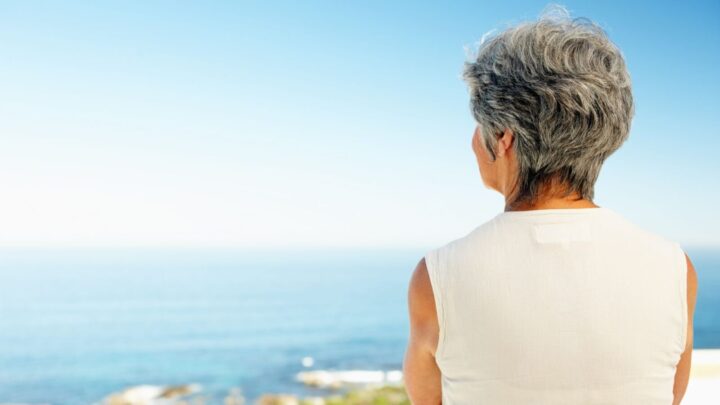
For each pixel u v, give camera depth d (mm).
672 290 736
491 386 714
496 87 788
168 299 57688
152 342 43125
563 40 758
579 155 754
